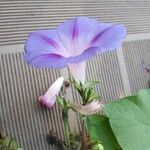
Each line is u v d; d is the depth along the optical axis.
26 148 0.13
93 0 0.17
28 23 0.15
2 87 0.13
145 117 0.11
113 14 0.18
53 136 0.14
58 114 0.14
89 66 0.16
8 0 0.15
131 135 0.11
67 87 0.15
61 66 0.09
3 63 0.14
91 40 0.10
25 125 0.14
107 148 0.11
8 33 0.14
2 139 0.12
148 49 0.19
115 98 0.17
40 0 0.15
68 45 0.10
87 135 0.12
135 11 0.19
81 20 0.10
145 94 0.12
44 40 0.10
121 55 0.17
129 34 0.18
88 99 0.10
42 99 0.14
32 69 0.14
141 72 0.18
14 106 0.14
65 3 0.16
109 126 0.12
